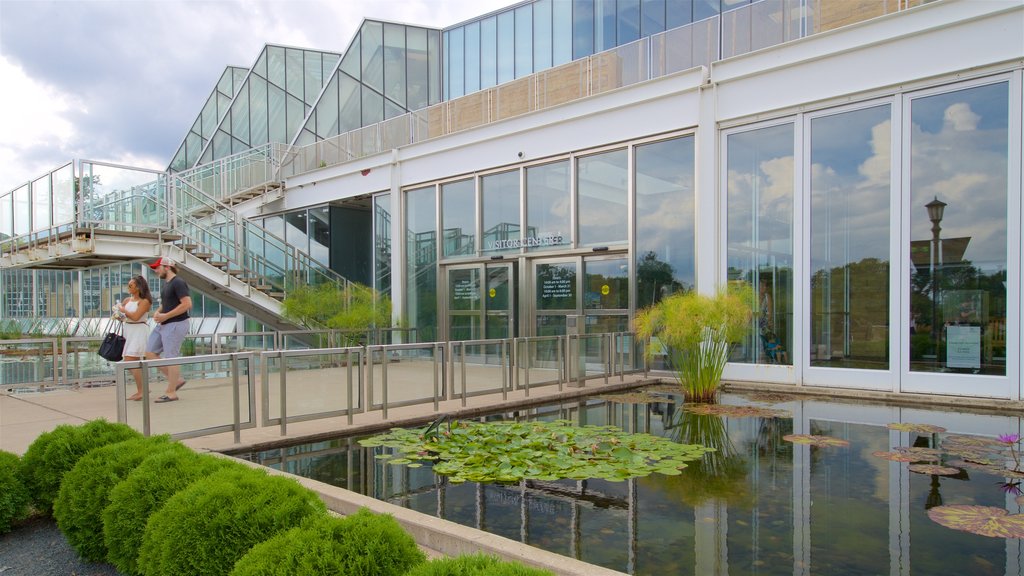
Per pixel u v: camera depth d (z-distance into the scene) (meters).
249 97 25.81
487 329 14.10
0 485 3.99
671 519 3.86
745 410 7.88
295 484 2.96
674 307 8.74
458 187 14.66
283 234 19.45
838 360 9.31
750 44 10.30
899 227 8.80
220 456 3.74
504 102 13.79
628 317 11.64
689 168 10.90
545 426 6.68
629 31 17.08
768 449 5.71
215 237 13.91
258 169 19.33
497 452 5.56
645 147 11.46
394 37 21.14
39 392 9.50
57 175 11.80
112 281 21.28
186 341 10.45
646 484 4.63
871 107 9.12
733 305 8.53
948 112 8.49
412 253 15.66
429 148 15.05
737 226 10.38
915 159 8.72
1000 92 8.11
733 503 4.17
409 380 7.67
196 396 5.89
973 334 8.24
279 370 6.41
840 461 5.26
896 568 3.12
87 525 3.50
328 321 14.03
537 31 19.17
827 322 9.45
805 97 9.62
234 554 2.61
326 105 20.56
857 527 3.70
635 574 3.07
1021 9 7.90
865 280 9.12
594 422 7.18
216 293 14.49
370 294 14.50
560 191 12.76
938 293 8.52
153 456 3.44
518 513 4.00
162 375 5.73
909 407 8.02
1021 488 4.45
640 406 8.36
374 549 2.31
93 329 19.64
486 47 20.52
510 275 13.65
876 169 9.07
